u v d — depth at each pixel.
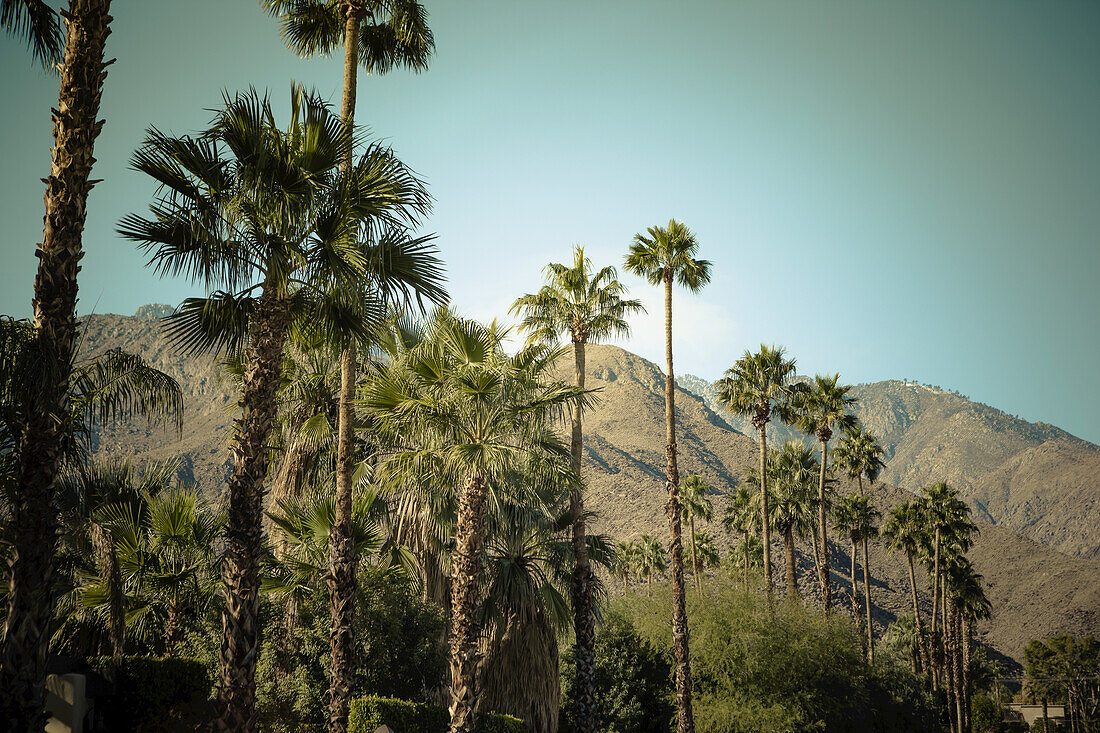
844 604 117.56
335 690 14.99
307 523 19.55
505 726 17.89
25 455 9.02
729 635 34.06
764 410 41.50
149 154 11.61
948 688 66.94
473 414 17.17
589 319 28.83
